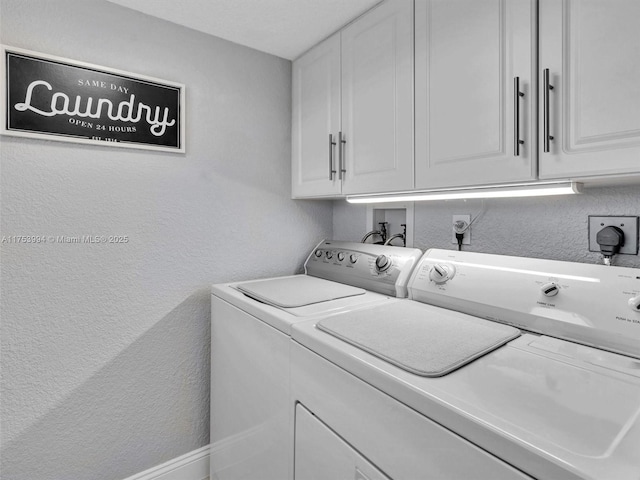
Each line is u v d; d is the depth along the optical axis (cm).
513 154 101
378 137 145
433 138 123
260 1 148
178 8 154
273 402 122
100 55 148
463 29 113
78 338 149
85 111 145
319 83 180
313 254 208
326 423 97
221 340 162
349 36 160
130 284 160
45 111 137
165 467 171
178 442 175
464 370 82
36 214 138
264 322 128
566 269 110
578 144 90
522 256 138
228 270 187
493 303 118
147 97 159
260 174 196
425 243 172
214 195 181
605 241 113
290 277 194
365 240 197
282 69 202
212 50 177
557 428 60
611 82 84
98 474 155
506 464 59
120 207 156
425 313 125
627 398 70
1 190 132
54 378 144
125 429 161
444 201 163
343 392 92
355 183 157
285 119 204
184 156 171
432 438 70
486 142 108
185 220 173
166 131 164
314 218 218
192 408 179
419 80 128
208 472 183
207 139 178
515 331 108
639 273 96
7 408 136
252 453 137
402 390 76
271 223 201
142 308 163
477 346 94
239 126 187
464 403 68
